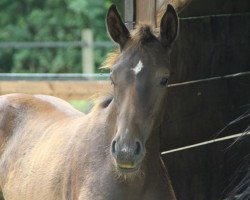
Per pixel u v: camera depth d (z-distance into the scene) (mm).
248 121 11086
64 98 15984
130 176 8008
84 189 8227
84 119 8906
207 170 10758
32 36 34500
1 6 34969
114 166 8047
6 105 10344
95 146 8312
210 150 10789
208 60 10617
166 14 8047
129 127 7500
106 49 31828
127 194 8109
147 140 8016
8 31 34438
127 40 8008
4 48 33969
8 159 9891
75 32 34000
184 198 10406
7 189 9711
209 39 10602
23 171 9398
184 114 10297
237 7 11008
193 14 10289
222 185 10945
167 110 9984
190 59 10297
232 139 11055
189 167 10461
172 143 10156
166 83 7879
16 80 16578
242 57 11211
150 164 8219
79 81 16109
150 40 7930
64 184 8539
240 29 11125
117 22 8039
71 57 33219
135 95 7613
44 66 33344
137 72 7680
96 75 15758
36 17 34438
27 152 9562
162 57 7844
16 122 10156
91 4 33656
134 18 9664
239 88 11188
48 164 8898
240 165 10828
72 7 33500
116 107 7812
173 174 10203
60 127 9328
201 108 10570
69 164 8539
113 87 8195
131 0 9641
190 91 10367
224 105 10938
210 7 10484
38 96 10664
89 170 8258
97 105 8742
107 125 8305
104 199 8102
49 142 9203
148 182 8211
